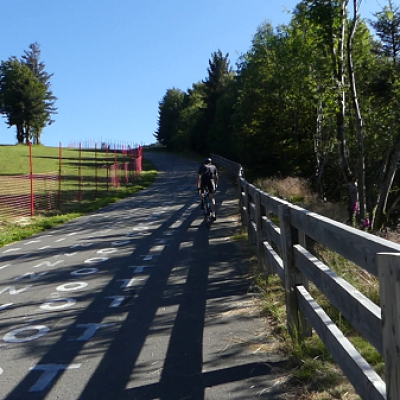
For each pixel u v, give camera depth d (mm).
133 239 11172
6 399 3688
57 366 4246
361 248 2521
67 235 12695
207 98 70062
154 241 10656
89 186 29047
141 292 6523
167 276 7316
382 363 3625
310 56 13062
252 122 34000
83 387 3828
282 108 29297
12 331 5234
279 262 5238
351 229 2762
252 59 35625
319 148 21609
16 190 23672
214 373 3928
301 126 29406
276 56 26219
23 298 6547
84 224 14891
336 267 5750
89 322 5398
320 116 20719
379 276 2209
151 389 3730
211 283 6719
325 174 23156
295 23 15141
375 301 4812
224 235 10703
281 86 26438
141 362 4238
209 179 12328
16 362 4379
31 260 9375
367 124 13891
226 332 4812
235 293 6129
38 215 17094
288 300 4383
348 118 13969
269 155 33438
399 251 2094
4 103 88500
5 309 6074
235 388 3641
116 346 4648
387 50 14109
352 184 11859
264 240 6918
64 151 69750
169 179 37250
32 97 89000
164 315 5480
